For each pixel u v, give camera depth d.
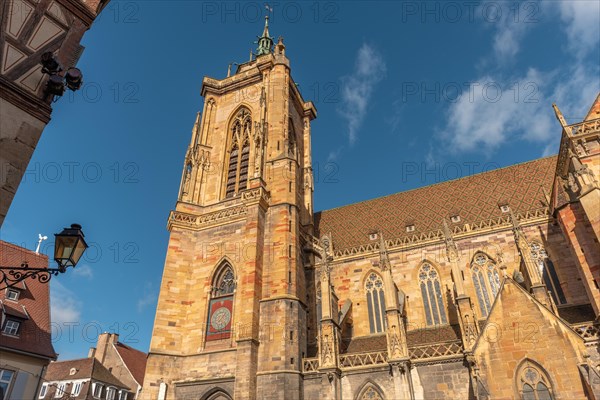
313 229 62.31
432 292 47.78
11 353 44.25
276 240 46.47
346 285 51.59
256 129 57.31
